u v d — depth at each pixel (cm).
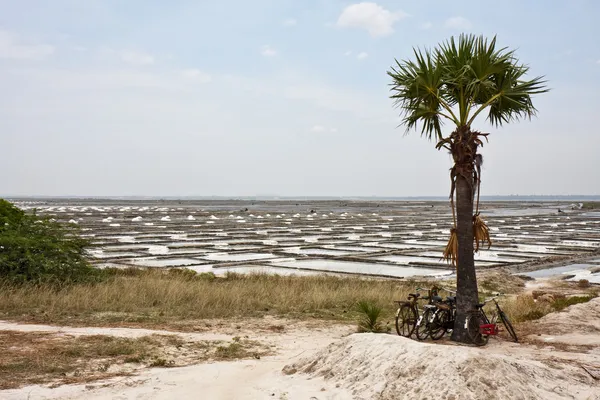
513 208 17100
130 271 2770
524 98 1398
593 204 19525
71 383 934
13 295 1766
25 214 2442
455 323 1367
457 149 1357
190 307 1811
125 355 1142
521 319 1703
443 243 5138
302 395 820
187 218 8900
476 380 748
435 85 1360
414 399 747
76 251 2247
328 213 11731
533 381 826
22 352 1125
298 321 1656
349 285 2427
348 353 898
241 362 1095
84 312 1661
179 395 869
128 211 11606
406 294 2189
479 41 1332
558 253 4334
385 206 18575
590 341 1363
